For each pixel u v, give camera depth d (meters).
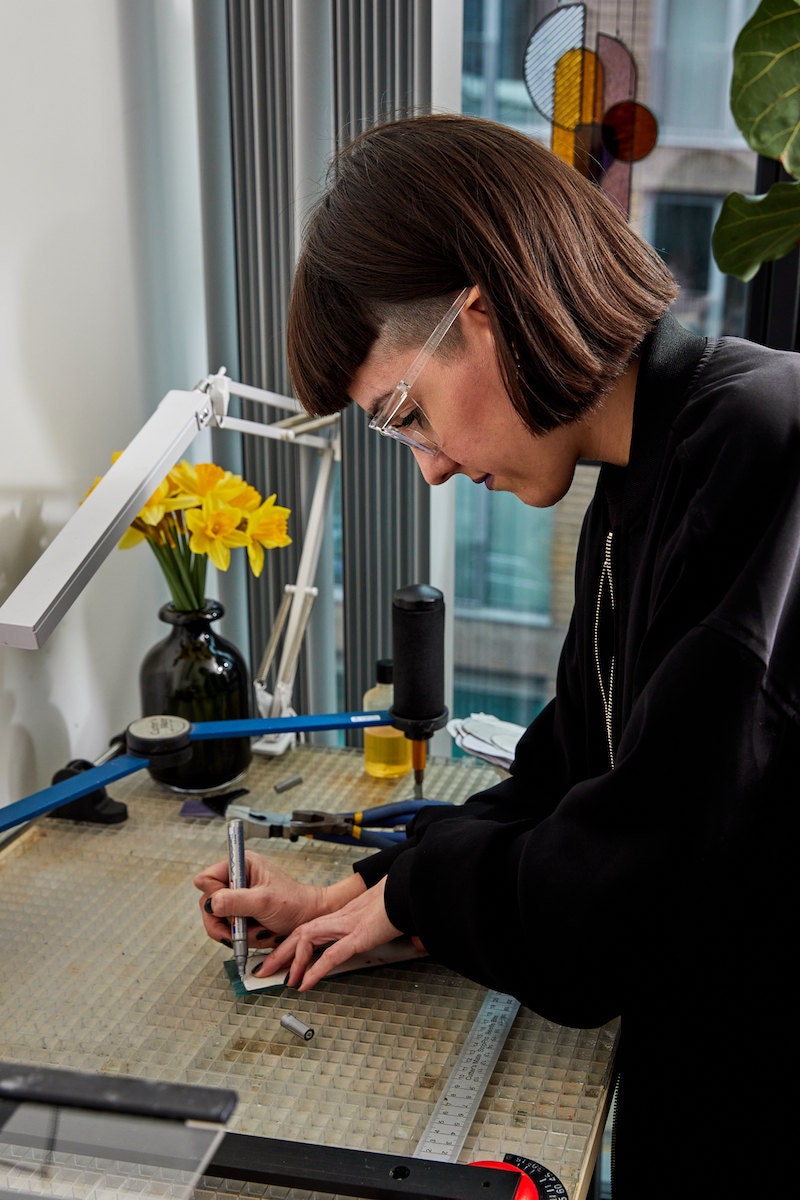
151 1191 0.65
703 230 1.79
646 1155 0.97
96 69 1.47
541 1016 1.01
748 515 0.80
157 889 1.22
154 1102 0.53
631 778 0.82
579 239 0.85
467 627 2.02
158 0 1.59
